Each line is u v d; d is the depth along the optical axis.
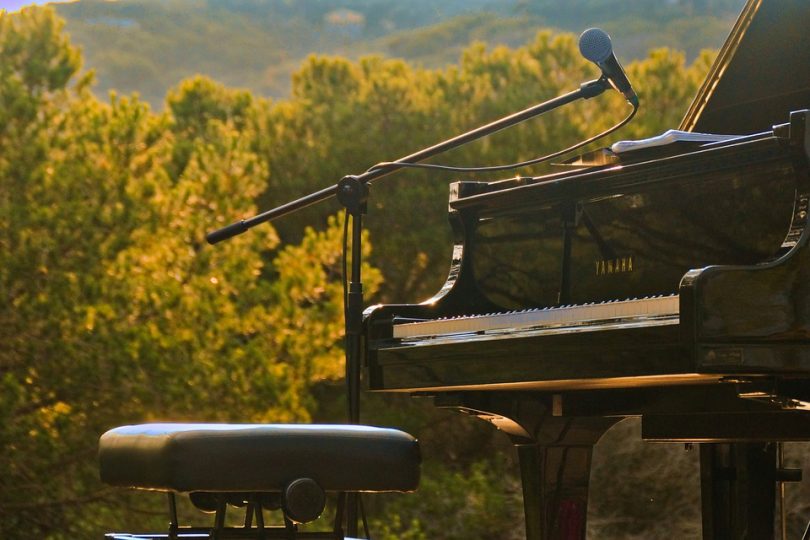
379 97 24.80
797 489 15.20
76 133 15.98
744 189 5.80
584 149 22.48
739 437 6.77
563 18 78.56
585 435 7.25
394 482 5.29
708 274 5.01
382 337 6.95
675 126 22.55
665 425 7.13
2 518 15.31
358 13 98.38
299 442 5.14
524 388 6.79
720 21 81.69
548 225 6.81
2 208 14.76
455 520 20.08
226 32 97.06
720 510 7.19
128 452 5.39
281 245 25.33
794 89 8.27
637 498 17.38
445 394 7.02
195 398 14.98
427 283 24.31
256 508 5.35
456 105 24.19
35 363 14.91
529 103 23.27
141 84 87.19
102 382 14.84
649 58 24.30
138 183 15.71
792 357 5.14
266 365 15.60
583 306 5.70
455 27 73.00
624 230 6.38
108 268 15.21
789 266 5.16
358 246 7.12
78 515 15.57
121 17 94.00
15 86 15.41
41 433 14.86
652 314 5.38
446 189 23.75
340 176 24.70
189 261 16.17
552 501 7.12
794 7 8.06
